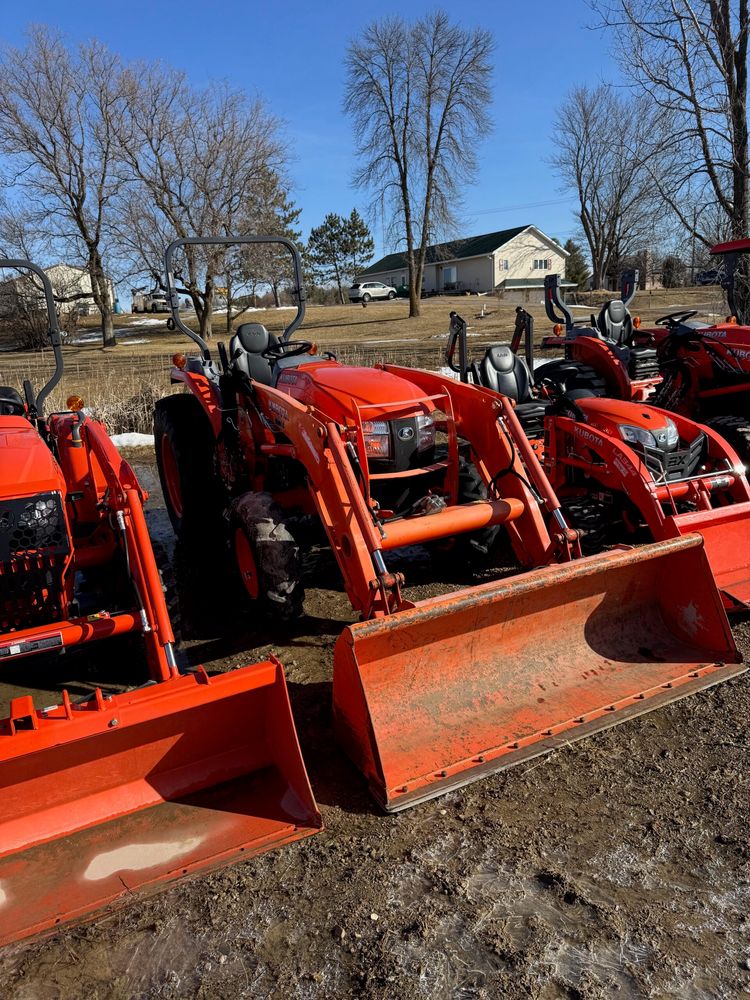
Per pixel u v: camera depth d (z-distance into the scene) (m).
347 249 76.38
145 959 2.46
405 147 33.47
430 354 17.95
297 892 2.70
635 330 9.43
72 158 30.88
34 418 5.21
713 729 3.55
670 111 13.39
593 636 3.96
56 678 4.37
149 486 8.73
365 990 2.30
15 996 2.34
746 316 9.63
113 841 2.86
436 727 3.42
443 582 5.43
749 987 2.25
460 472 4.88
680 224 14.36
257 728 3.19
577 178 47.81
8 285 30.91
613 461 5.09
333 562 6.00
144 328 39.62
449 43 31.92
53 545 3.65
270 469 5.34
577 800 3.13
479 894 2.65
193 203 30.17
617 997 2.23
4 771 2.75
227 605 5.29
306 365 5.41
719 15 12.48
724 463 5.17
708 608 3.92
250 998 2.30
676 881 2.68
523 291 51.47
